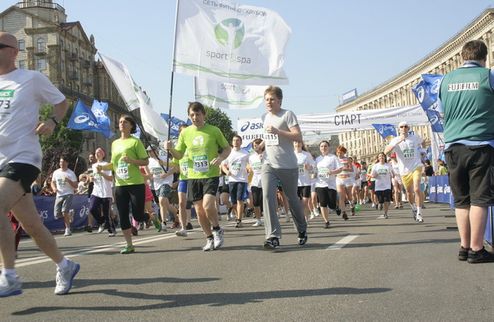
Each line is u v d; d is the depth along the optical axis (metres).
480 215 5.46
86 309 4.19
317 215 16.92
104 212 12.89
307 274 5.32
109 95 85.19
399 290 4.41
